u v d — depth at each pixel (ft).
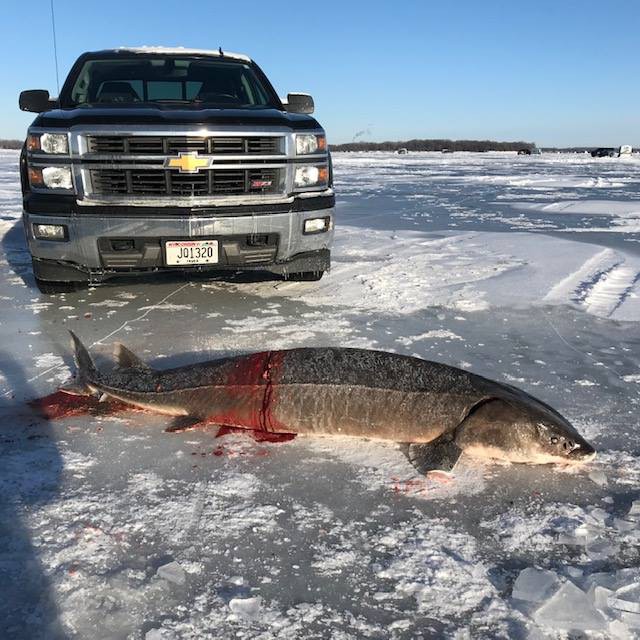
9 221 35.73
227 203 16.37
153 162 15.98
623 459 9.47
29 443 9.80
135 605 6.40
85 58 21.58
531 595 6.56
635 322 16.40
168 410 10.73
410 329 15.61
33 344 14.30
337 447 9.84
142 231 16.03
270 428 10.19
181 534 7.59
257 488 8.64
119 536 7.51
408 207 49.32
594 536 7.64
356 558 7.22
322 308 17.47
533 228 36.22
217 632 6.08
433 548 7.41
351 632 6.13
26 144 16.58
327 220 18.10
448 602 6.55
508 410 9.20
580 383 12.28
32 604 6.36
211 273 21.62
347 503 8.32
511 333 15.42
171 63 21.66
